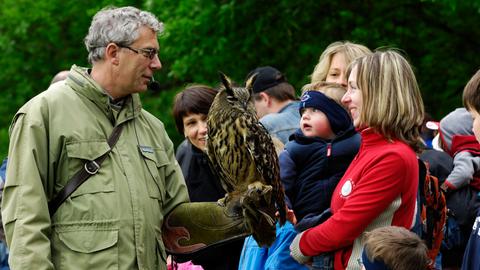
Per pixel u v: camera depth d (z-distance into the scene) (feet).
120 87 17.43
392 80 17.56
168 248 18.65
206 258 22.17
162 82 56.24
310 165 19.58
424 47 47.34
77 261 16.51
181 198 18.58
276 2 47.03
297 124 24.20
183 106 23.29
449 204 22.07
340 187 17.93
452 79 46.09
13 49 61.36
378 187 17.08
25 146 16.63
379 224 17.38
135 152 17.49
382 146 17.48
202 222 18.33
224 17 45.96
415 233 17.29
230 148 18.48
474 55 47.34
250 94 19.08
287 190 19.77
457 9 43.55
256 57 47.57
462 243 21.97
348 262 17.43
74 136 16.80
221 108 18.76
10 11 59.98
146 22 17.39
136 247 16.87
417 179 17.47
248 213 17.08
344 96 18.72
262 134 18.43
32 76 61.46
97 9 50.78
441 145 24.76
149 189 17.47
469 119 23.70
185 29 45.96
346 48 23.27
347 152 19.39
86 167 16.78
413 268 16.06
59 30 61.11
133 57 17.24
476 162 22.35
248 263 20.49
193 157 23.53
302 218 19.60
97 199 16.67
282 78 25.77
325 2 47.55
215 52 46.68
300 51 46.37
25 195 16.38
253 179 18.33
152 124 18.39
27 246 16.20
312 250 17.66
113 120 17.44
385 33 46.93
